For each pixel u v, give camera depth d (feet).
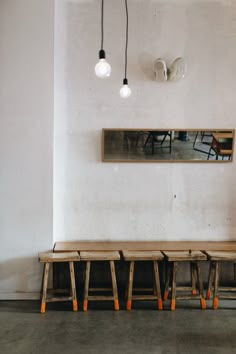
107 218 13.29
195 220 13.43
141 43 12.94
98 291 12.69
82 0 12.75
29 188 12.06
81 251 11.96
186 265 12.99
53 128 11.97
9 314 10.99
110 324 10.34
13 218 12.09
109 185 13.23
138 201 13.32
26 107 11.84
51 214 12.16
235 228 13.46
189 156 13.19
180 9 12.91
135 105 13.07
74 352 8.82
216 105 13.16
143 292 12.76
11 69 11.71
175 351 8.91
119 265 12.71
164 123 13.15
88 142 13.09
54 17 11.86
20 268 12.17
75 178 13.15
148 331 9.93
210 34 12.98
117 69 12.98
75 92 12.95
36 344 9.18
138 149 13.10
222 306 11.70
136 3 12.85
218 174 13.38
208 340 9.46
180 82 13.08
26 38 11.68
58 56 12.79
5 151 11.91
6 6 11.57
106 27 12.85
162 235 13.42
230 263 13.07
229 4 12.92
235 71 13.12
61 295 12.38
